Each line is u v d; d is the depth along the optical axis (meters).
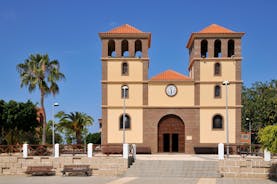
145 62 50.34
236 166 33.44
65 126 68.50
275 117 70.94
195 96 49.75
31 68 56.78
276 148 29.06
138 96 50.00
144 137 49.47
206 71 49.94
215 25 52.16
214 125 49.41
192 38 51.28
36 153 37.75
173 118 50.16
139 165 35.22
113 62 50.38
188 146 49.19
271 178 32.72
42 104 56.44
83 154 38.91
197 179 31.03
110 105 49.81
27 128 60.62
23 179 31.33
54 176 33.94
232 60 49.91
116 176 33.50
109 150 48.53
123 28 51.56
